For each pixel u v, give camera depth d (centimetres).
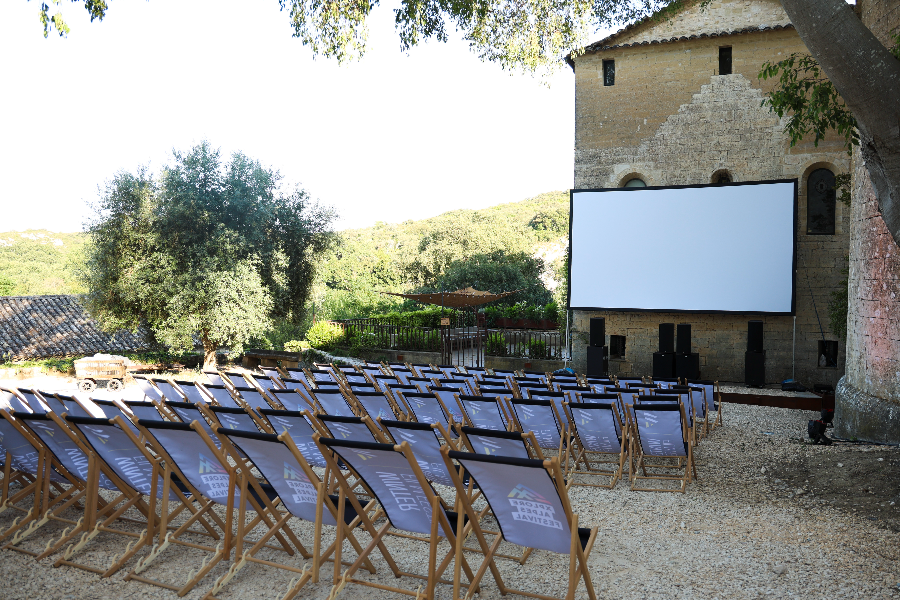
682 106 1416
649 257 1387
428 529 308
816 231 1342
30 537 380
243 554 328
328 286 3259
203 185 1507
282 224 1645
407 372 861
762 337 1284
